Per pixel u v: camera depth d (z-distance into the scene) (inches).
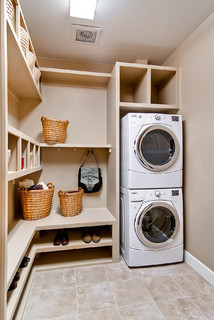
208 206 63.9
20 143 47.6
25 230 62.8
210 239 62.6
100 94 97.1
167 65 92.0
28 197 71.8
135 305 52.5
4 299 33.8
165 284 61.3
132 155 70.3
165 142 74.1
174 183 73.5
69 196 78.0
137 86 92.6
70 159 93.4
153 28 70.7
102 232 86.2
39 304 52.6
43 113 90.7
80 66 95.3
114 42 79.2
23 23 54.7
